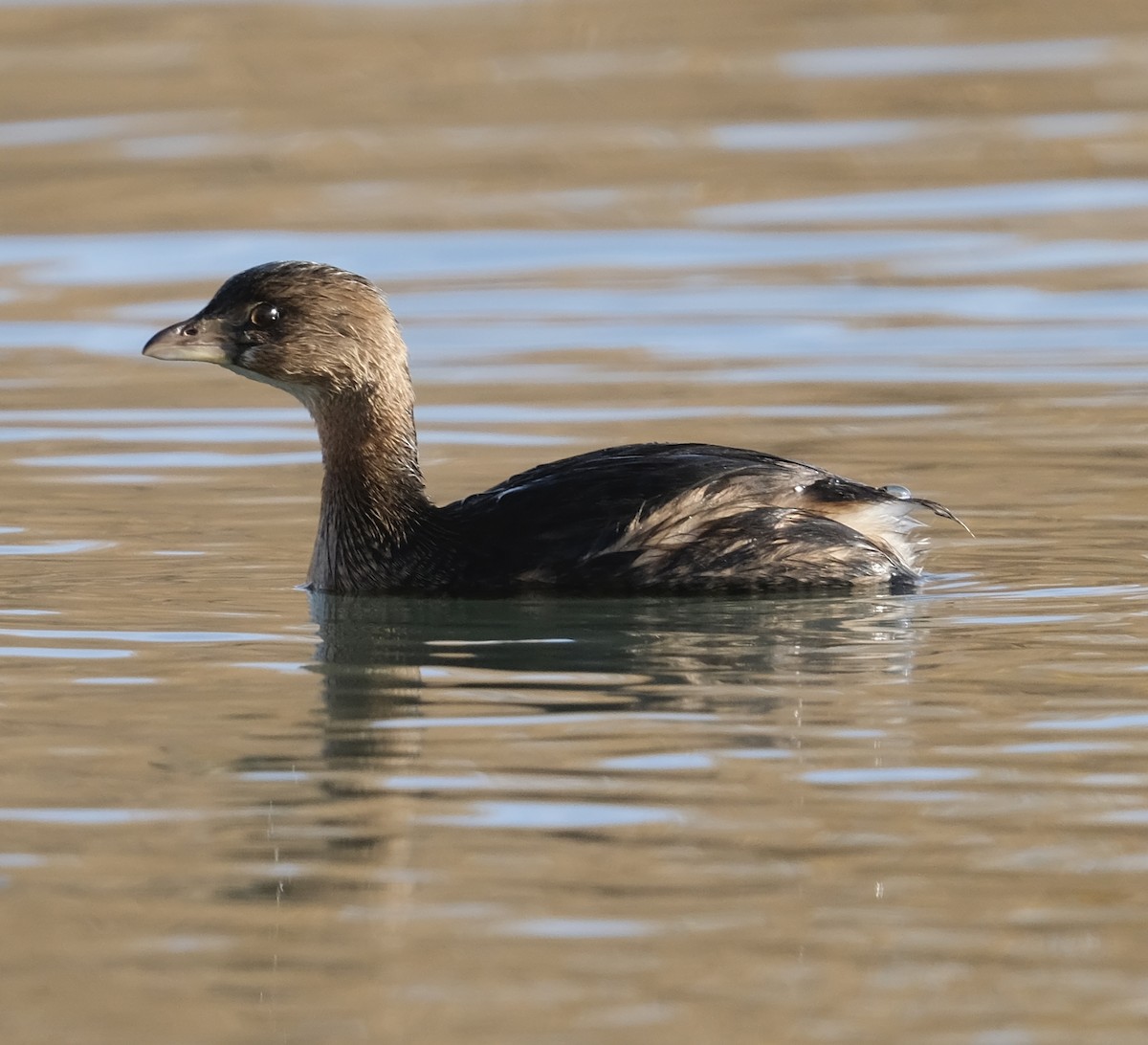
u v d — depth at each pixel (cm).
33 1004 755
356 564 1383
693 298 2467
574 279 2583
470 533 1365
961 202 2925
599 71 3716
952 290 2470
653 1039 720
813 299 2450
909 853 883
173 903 844
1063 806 936
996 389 2028
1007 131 3294
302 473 1781
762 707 1093
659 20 3997
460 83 3644
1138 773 977
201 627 1295
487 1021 735
